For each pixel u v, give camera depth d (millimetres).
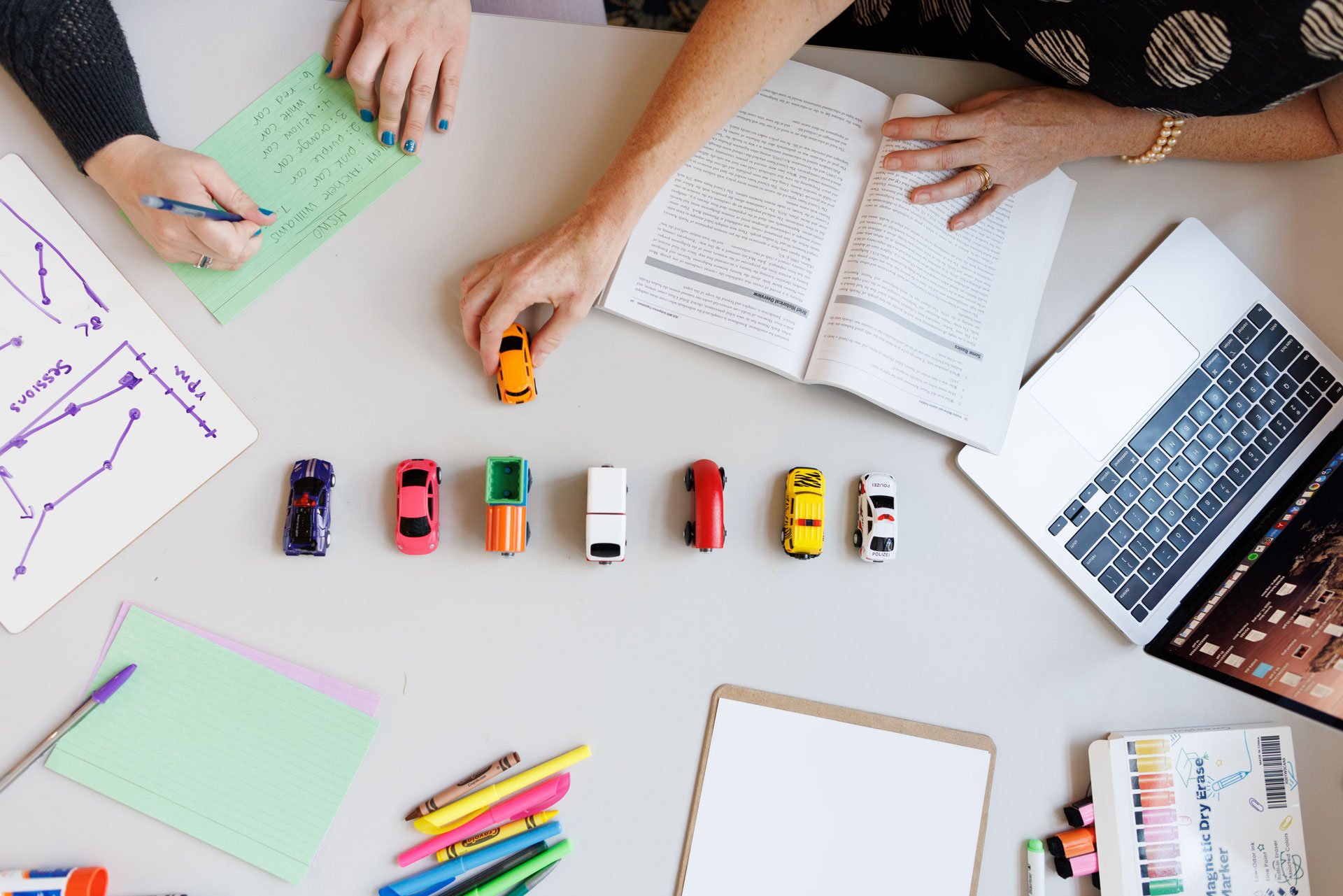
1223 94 713
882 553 792
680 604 792
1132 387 839
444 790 754
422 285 801
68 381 762
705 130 763
